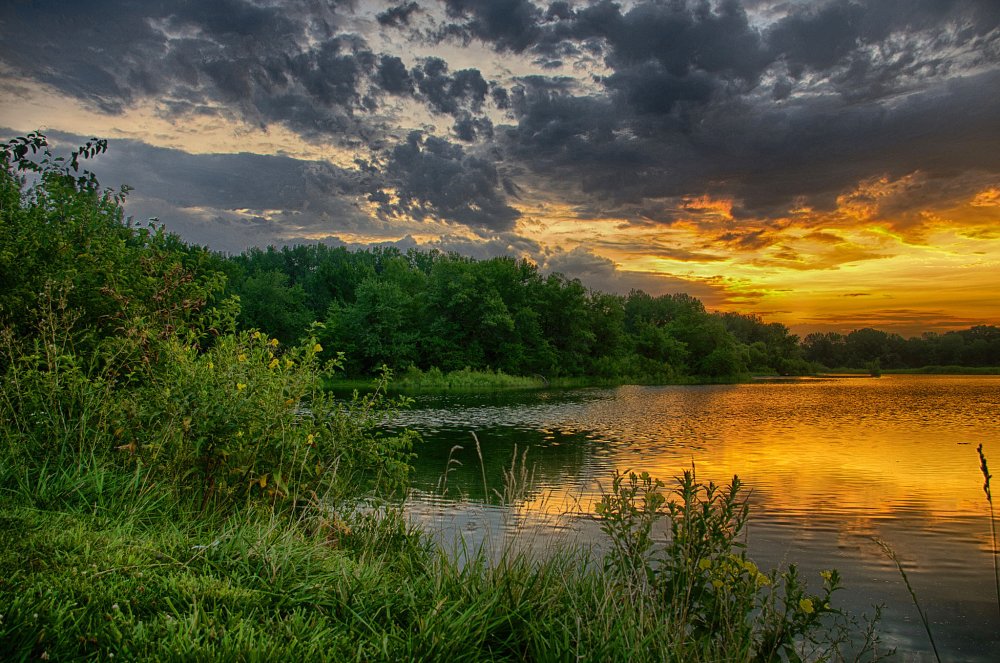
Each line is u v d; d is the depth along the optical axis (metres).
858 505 11.09
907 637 5.74
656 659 3.58
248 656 2.87
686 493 4.65
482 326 71.56
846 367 150.62
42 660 2.65
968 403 39.69
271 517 5.07
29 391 6.14
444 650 3.29
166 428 5.93
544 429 23.69
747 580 4.41
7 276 7.17
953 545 8.64
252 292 71.50
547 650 3.51
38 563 3.59
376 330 67.88
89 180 9.27
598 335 84.00
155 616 3.21
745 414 31.02
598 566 5.25
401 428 23.36
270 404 6.28
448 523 8.56
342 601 3.69
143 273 8.14
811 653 5.19
